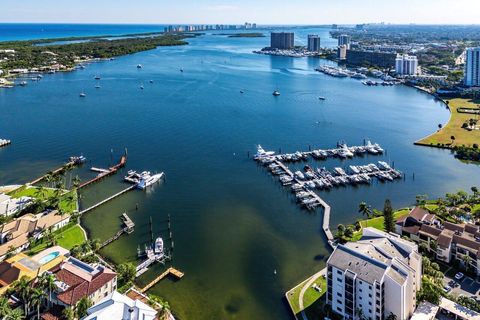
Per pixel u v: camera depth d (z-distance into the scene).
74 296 117.31
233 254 155.25
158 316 110.75
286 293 131.00
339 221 182.50
